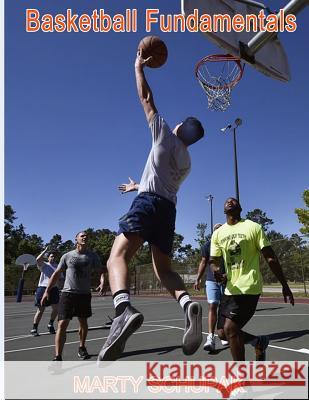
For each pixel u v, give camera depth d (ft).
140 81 9.96
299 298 58.49
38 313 28.17
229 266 13.29
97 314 45.65
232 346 12.75
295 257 65.77
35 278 151.74
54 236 251.19
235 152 66.03
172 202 9.48
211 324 19.27
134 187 11.65
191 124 10.20
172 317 37.88
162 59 10.28
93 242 206.08
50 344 23.41
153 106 9.85
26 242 184.34
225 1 25.36
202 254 21.01
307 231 81.56
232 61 29.43
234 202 14.07
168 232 9.33
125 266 8.36
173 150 9.61
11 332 30.55
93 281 114.52
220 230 14.10
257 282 12.89
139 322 7.64
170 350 19.69
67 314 17.24
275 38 29.14
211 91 30.25
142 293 114.83
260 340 13.76
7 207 187.32
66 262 18.47
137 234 8.71
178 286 9.31
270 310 40.96
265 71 27.76
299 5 24.80
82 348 18.89
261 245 13.06
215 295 19.54
